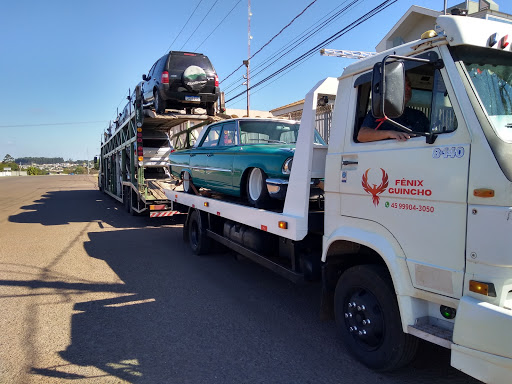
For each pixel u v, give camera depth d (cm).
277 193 480
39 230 1089
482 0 649
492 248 247
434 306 300
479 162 255
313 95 415
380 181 326
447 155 274
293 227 416
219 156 651
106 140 2045
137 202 1288
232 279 630
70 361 371
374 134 332
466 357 255
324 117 497
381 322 337
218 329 443
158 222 1220
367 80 347
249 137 631
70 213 1458
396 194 312
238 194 603
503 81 287
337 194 376
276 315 485
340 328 383
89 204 1797
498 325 238
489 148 251
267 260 500
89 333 431
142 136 1271
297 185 429
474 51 284
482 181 252
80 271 674
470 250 259
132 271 675
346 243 380
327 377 345
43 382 335
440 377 343
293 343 410
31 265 712
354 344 366
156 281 620
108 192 2091
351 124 363
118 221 1244
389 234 320
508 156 247
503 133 262
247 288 587
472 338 251
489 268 250
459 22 277
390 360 328
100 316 479
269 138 644
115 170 1766
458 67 276
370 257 379
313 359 377
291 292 569
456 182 268
